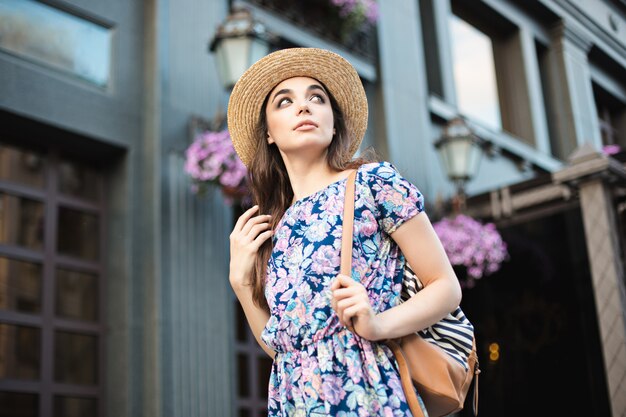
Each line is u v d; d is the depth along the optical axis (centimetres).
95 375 507
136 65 573
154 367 501
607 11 1104
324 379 159
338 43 736
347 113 203
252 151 210
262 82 199
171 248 533
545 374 671
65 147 533
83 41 547
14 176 502
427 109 799
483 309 714
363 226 171
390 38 789
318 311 164
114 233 537
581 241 677
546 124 1003
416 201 171
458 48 917
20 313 477
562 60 1017
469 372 170
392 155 737
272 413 172
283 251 177
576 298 669
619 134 1116
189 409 507
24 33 512
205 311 537
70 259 512
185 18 601
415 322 160
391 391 157
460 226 664
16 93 494
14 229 491
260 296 186
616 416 535
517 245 710
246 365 574
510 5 979
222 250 562
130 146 550
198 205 558
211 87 599
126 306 514
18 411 464
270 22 672
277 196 203
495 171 851
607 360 550
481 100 924
